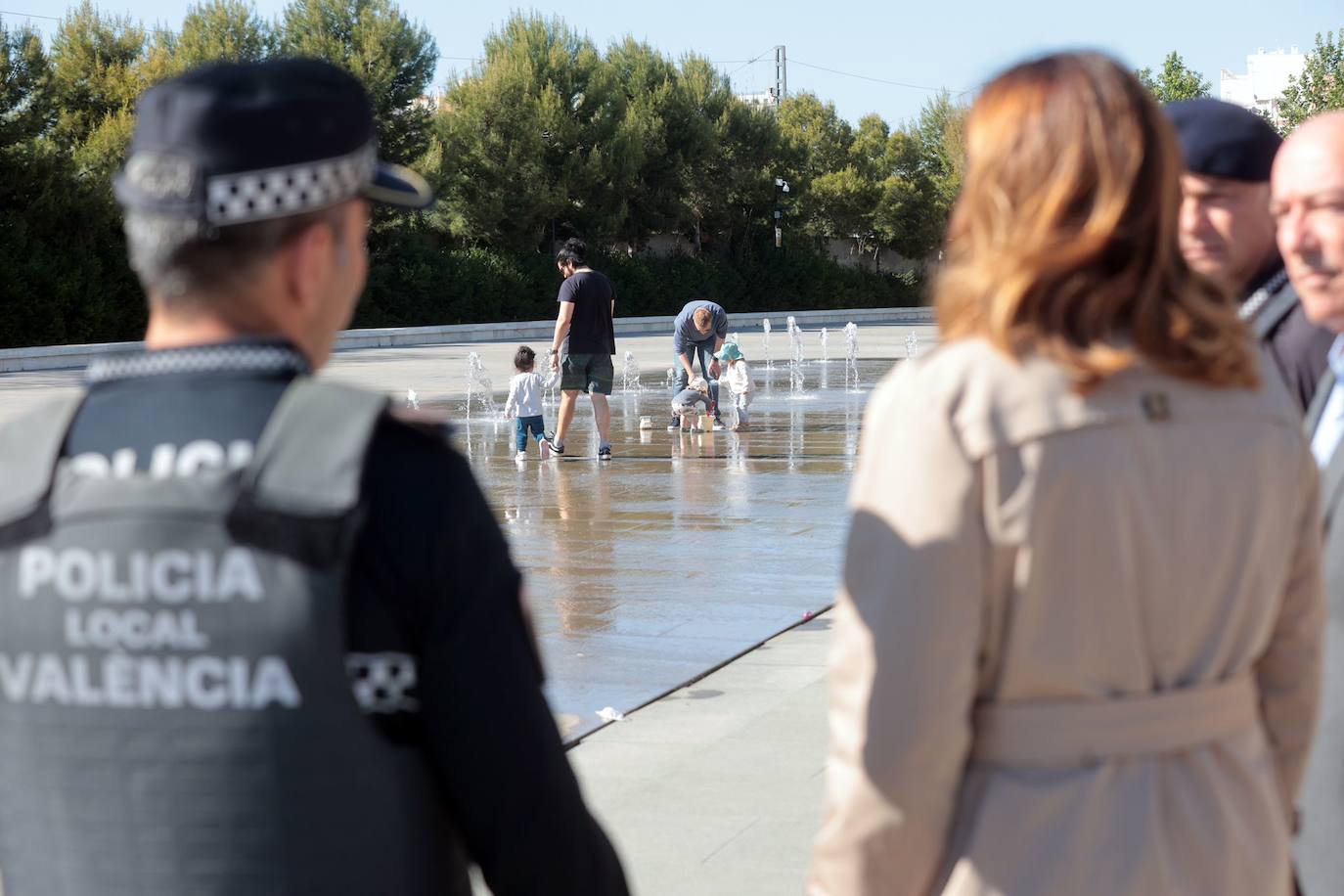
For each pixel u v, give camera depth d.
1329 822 1.94
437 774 1.30
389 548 1.24
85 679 1.25
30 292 32.62
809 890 1.58
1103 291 1.45
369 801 1.25
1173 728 1.48
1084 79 1.50
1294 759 1.70
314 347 1.41
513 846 1.29
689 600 6.48
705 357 13.98
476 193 45.50
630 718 4.66
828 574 7.03
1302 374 2.26
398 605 1.25
